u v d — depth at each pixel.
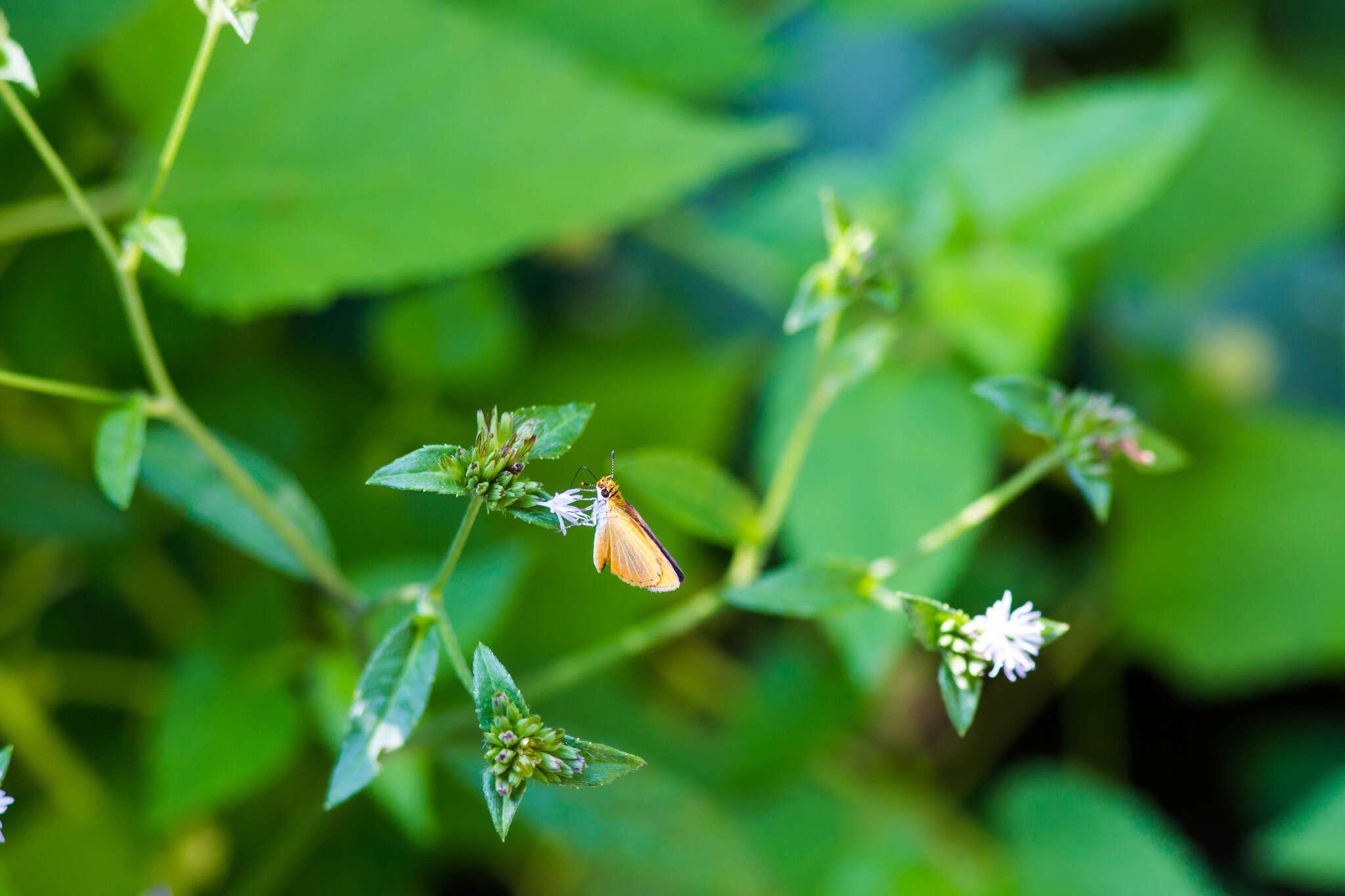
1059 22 0.94
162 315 0.71
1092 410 0.59
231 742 0.64
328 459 0.73
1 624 0.70
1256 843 0.78
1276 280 0.94
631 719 0.71
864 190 0.75
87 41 0.65
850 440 0.68
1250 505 0.79
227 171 0.67
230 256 0.66
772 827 0.71
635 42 0.71
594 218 0.67
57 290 0.70
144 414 0.58
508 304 0.77
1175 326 0.89
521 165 0.67
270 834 0.69
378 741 0.56
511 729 0.55
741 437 0.82
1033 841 0.74
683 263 0.85
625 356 0.78
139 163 0.67
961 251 0.70
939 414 0.68
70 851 0.68
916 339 0.70
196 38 0.66
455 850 0.70
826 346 0.62
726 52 0.72
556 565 0.71
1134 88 0.71
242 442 0.71
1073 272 0.79
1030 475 0.59
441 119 0.67
